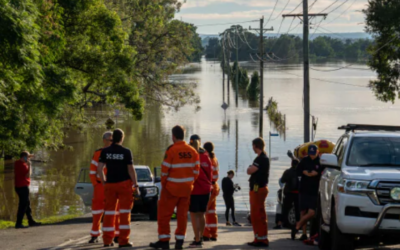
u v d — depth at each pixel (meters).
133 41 48.31
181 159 10.89
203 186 11.73
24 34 17.11
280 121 69.38
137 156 46.84
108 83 35.00
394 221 10.18
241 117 80.75
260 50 54.97
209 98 113.94
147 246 11.71
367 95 123.50
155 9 50.16
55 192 32.38
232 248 11.90
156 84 50.56
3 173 38.50
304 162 14.14
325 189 12.54
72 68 32.31
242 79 142.75
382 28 44.09
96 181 12.56
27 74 19.38
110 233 11.74
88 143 54.84
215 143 55.09
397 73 45.72
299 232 18.02
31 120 23.62
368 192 10.30
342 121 73.12
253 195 12.56
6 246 12.38
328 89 142.50
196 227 11.84
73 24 31.31
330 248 12.41
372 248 12.43
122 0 46.31
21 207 17.92
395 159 11.42
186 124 71.62
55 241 13.06
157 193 21.17
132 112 36.06
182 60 51.56
